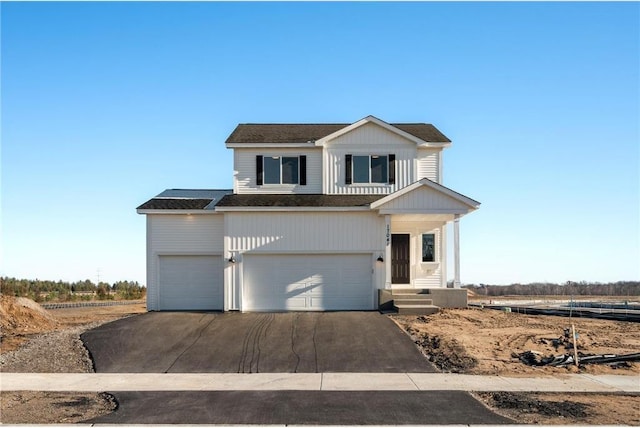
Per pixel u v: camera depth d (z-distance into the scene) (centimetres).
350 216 2397
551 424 1020
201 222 2542
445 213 2308
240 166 2589
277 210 2375
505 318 2191
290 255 2406
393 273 2558
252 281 2400
